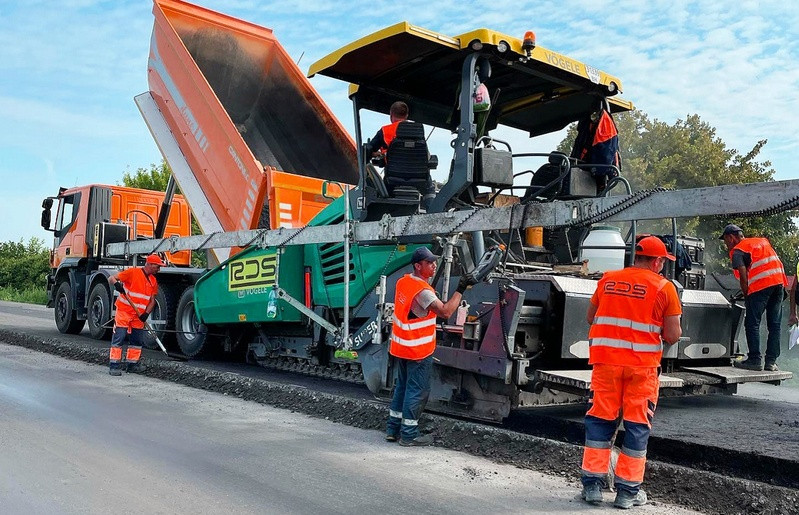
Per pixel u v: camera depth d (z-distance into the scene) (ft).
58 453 16.12
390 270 22.15
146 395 23.93
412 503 13.39
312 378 28.35
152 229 44.16
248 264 27.71
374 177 21.83
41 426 18.65
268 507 13.00
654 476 14.84
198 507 12.90
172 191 38.19
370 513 12.80
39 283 112.16
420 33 18.78
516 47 19.66
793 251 43.11
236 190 29.60
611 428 13.87
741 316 23.82
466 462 16.43
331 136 32.24
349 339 22.30
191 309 33.32
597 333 14.07
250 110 35.63
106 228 39.68
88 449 16.55
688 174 48.65
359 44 19.75
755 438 17.63
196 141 31.91
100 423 19.27
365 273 23.03
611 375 13.78
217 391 25.09
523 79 21.98
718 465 16.42
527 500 13.76
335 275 24.72
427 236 20.76
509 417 20.70
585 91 22.65
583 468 13.89
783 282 24.07
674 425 19.47
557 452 16.21
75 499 13.12
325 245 25.22
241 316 28.35
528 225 16.93
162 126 33.94
